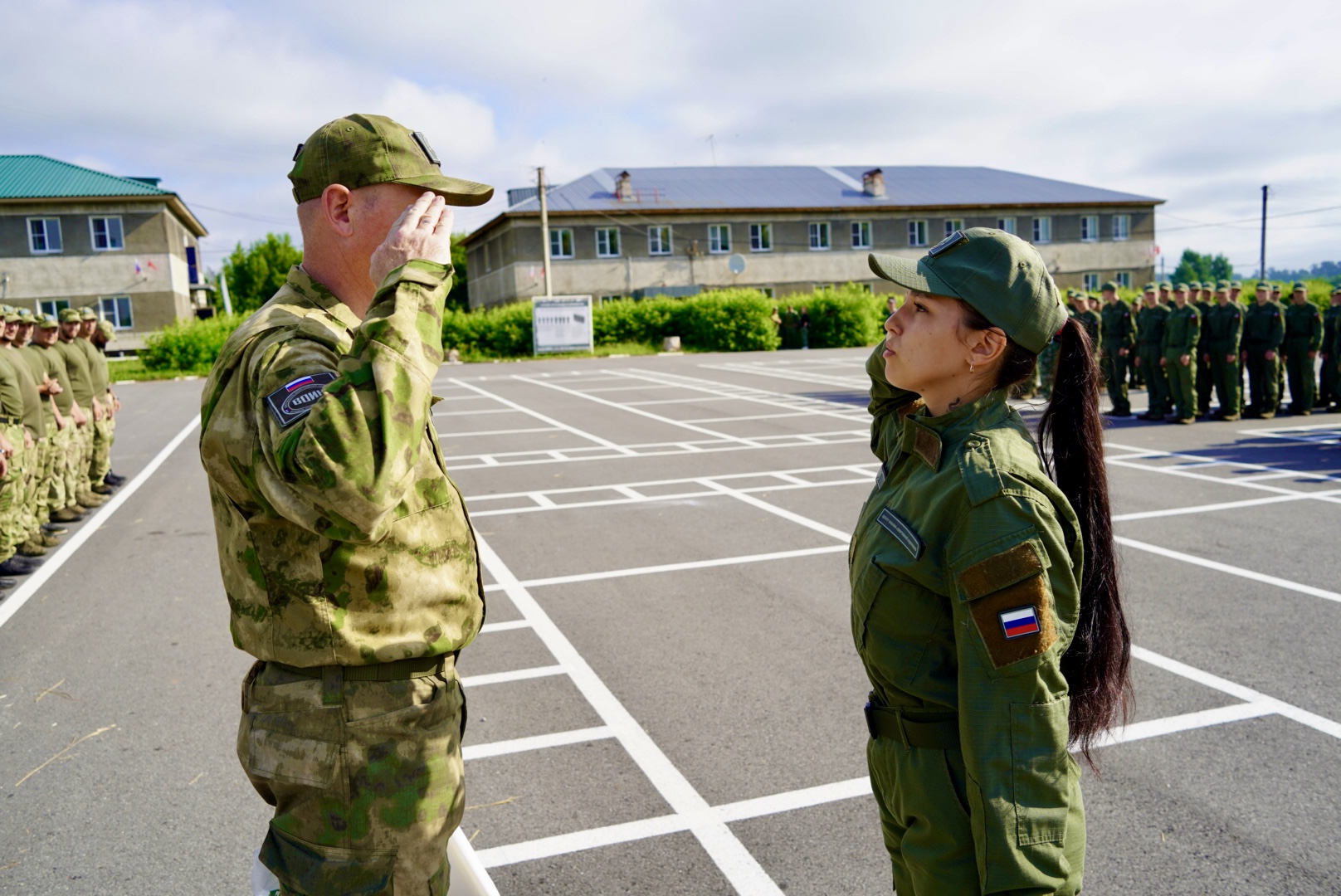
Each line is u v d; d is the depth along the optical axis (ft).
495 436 43.37
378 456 4.80
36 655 16.24
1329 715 12.74
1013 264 5.28
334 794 5.46
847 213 146.92
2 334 22.15
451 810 5.86
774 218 143.95
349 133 5.81
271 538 5.43
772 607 17.90
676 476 32.40
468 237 156.66
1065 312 5.61
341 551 5.36
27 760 12.32
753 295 116.57
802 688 14.07
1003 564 4.81
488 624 17.25
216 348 98.73
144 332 122.62
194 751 12.55
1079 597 5.23
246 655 16.22
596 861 9.70
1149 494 27.76
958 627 4.95
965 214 151.12
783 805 10.77
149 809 11.04
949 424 5.36
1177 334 43.52
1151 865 9.39
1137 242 159.12
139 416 55.57
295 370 5.15
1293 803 10.52
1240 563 20.21
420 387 5.04
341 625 5.42
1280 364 45.68
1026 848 4.75
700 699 13.74
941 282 5.34
